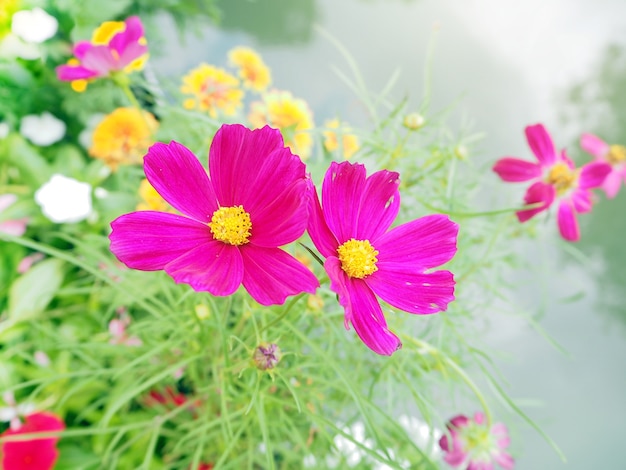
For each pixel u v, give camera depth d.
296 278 0.16
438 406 0.36
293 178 0.17
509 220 0.32
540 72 0.74
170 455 0.36
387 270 0.20
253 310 0.23
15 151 0.47
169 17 0.62
